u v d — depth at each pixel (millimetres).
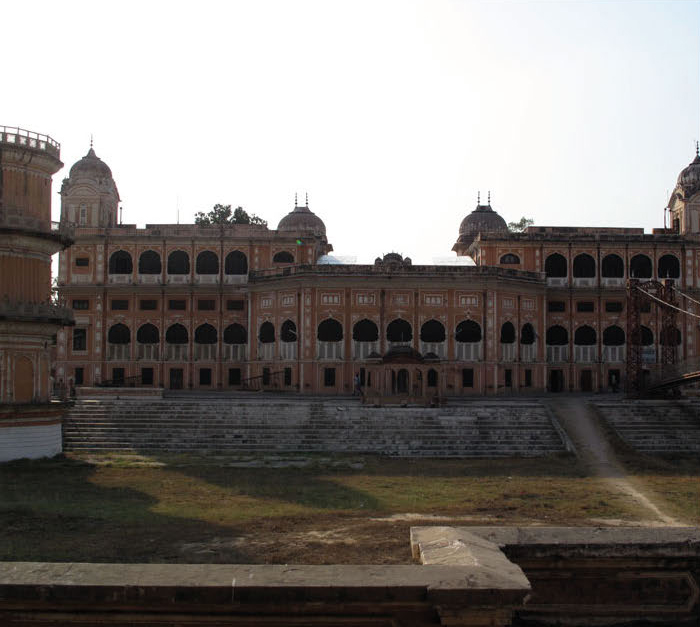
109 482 25812
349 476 27188
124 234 56062
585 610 9750
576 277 56094
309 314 49219
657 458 32094
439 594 7461
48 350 33719
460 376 49188
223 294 55781
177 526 18219
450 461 31422
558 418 36719
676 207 59062
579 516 20297
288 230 57906
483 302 49594
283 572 8023
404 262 52094
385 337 49344
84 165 57438
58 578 7797
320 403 37594
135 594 7613
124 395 40031
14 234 31938
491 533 10164
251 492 23609
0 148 31891
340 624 7719
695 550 9742
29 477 27047
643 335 55625
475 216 65250
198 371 55625
